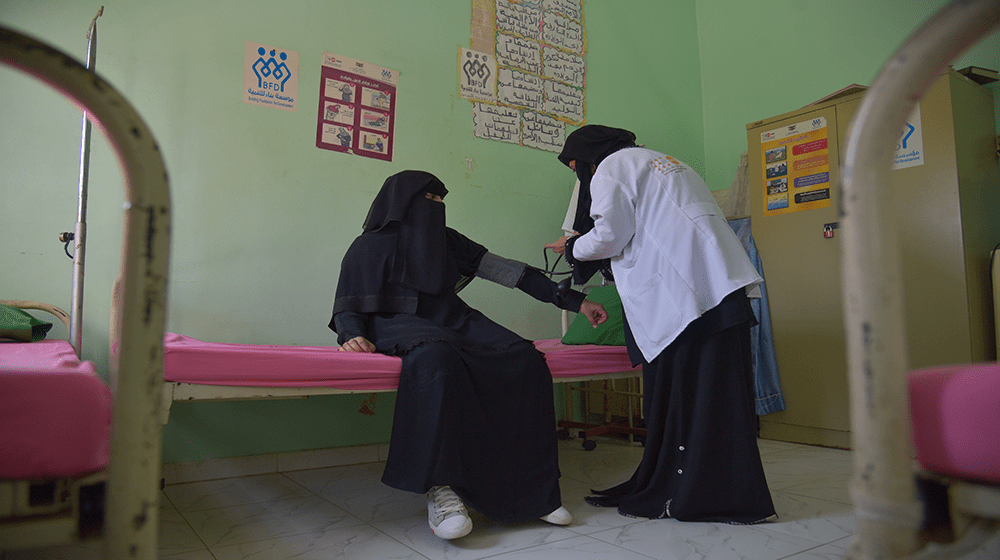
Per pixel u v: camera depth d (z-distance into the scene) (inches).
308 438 107.9
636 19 162.6
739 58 165.9
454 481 65.2
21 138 88.7
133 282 21.9
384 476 68.8
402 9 123.8
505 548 63.5
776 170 133.2
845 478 94.7
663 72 166.6
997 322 105.7
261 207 106.0
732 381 71.9
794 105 152.6
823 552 60.6
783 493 85.4
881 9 136.8
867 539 19.6
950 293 107.8
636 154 77.8
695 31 176.1
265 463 102.4
